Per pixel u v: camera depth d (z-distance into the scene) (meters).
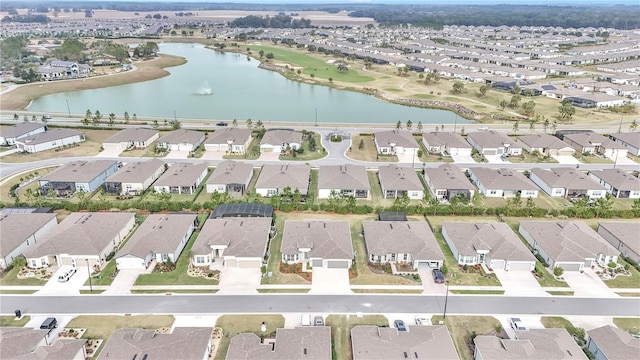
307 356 58.22
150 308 70.19
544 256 83.62
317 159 133.62
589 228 91.50
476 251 82.19
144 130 148.25
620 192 112.06
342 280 77.69
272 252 86.00
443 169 117.88
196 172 116.62
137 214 100.25
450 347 60.19
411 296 73.62
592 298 73.56
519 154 139.38
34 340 60.06
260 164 129.38
